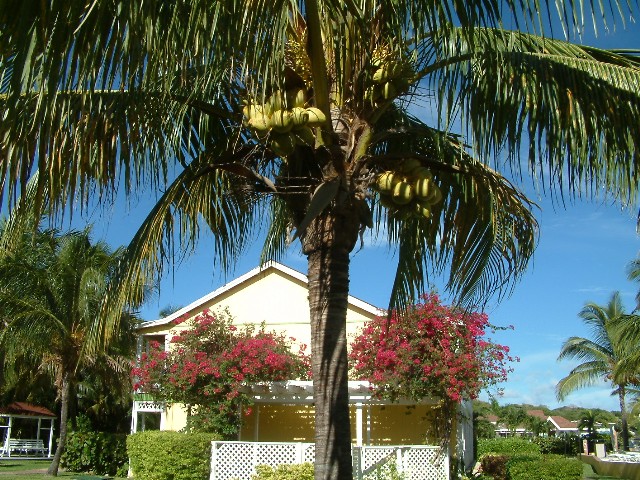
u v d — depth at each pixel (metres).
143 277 5.46
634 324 19.44
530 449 33.44
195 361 17.19
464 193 6.26
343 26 4.89
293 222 5.43
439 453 14.51
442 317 15.09
